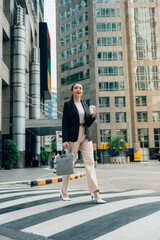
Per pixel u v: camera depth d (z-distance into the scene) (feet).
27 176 38.17
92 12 183.32
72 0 199.31
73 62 192.95
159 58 180.04
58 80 202.18
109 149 159.02
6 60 89.86
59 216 10.30
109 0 184.03
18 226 9.27
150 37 181.68
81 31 190.19
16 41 91.35
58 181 31.96
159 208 11.16
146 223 8.89
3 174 45.96
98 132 168.35
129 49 179.52
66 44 199.93
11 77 90.99
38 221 9.77
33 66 120.26
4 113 89.25
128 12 182.60
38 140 126.62
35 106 111.96
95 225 8.89
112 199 14.05
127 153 168.14
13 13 94.73
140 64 178.09
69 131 12.92
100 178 35.22
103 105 173.06
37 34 153.07
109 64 177.47
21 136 88.63
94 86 175.52
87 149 13.00
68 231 8.39
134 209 11.09
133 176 37.83
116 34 181.16
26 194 17.07
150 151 169.48
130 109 174.40
